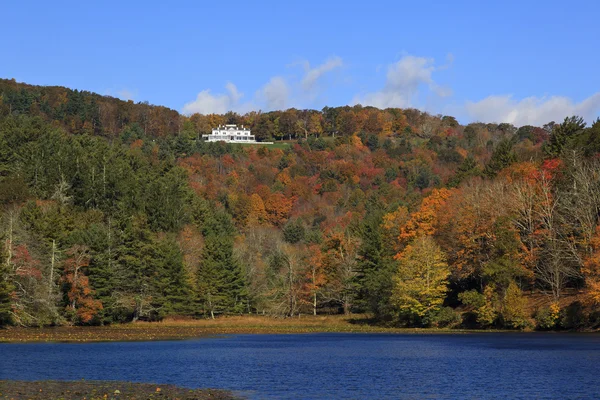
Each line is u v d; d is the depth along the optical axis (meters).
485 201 110.38
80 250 110.19
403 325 114.69
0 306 93.81
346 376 48.59
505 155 148.88
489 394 40.69
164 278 122.19
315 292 133.12
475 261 105.88
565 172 104.69
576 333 87.94
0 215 114.38
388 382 45.62
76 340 81.50
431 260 107.81
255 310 144.12
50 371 50.34
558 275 95.25
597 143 109.19
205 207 176.62
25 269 99.38
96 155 183.12
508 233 100.31
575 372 49.66
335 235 138.12
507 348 68.81
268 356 63.66
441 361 58.06
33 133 183.12
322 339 88.50
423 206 126.44
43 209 126.94
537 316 93.88
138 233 122.88
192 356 63.19
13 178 149.38
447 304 118.12
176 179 184.62
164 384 44.09
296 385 44.25
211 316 128.62
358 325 119.56
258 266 147.25
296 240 187.38
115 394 39.00
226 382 45.62
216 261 132.38
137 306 119.38
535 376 47.81
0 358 59.12
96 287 112.00
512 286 97.31
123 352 66.56
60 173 163.38
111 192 164.62
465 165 169.75
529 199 104.31
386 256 121.06
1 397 37.12
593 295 85.00
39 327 101.31
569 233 99.25
